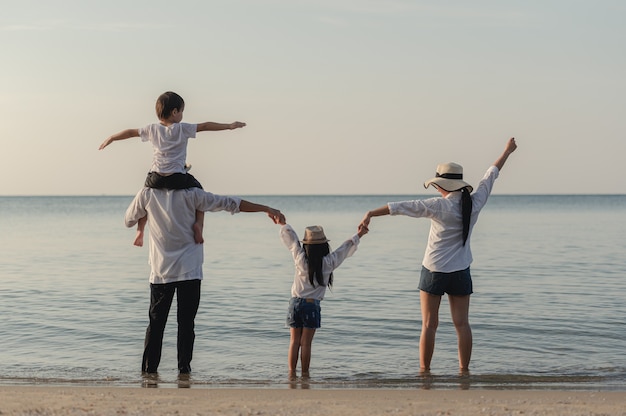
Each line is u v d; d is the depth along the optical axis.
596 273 16.81
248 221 57.38
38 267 19.03
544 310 11.27
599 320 10.30
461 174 7.29
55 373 7.05
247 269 18.38
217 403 5.01
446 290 7.02
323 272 6.90
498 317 10.60
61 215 80.50
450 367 7.41
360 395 5.48
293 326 6.99
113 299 12.68
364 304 12.07
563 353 8.11
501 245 26.61
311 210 98.88
